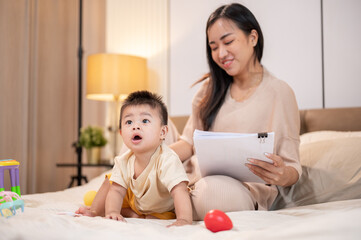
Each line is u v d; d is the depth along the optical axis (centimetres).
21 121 241
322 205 97
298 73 200
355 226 53
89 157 242
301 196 117
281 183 96
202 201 93
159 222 87
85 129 243
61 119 283
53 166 275
